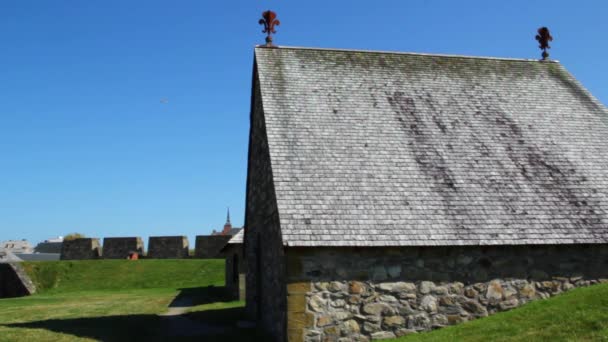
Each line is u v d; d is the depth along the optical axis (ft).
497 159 56.03
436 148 55.77
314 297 45.06
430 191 51.26
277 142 52.65
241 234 95.04
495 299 48.29
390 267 46.78
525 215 51.01
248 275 72.18
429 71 65.82
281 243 47.09
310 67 62.39
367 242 45.88
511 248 49.16
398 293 46.55
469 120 60.08
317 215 47.09
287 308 44.60
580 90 68.44
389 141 55.31
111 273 140.97
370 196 49.57
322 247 45.19
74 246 165.27
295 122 55.16
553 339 38.34
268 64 61.57
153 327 62.49
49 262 143.13
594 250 51.01
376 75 63.41
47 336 50.80
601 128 63.00
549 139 59.77
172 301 95.35
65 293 123.03
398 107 59.72
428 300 47.01
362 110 58.29
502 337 40.55
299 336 44.39
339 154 52.80
